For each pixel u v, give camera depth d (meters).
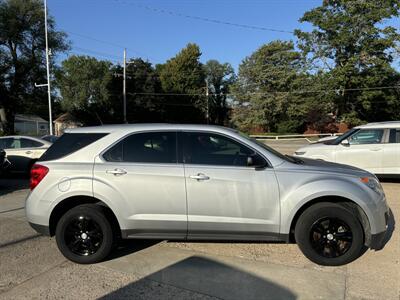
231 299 3.91
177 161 4.91
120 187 4.84
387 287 4.15
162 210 4.84
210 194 4.78
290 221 4.72
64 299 3.96
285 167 4.84
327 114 50.50
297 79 51.94
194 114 72.44
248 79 60.09
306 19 47.38
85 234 4.91
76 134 5.21
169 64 73.31
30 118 74.94
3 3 39.16
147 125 5.16
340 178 4.77
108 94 63.09
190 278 4.42
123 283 4.32
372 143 10.34
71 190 4.89
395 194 9.04
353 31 45.28
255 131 57.44
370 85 45.28
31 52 40.94
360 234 4.64
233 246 5.47
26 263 4.95
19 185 11.75
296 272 4.56
